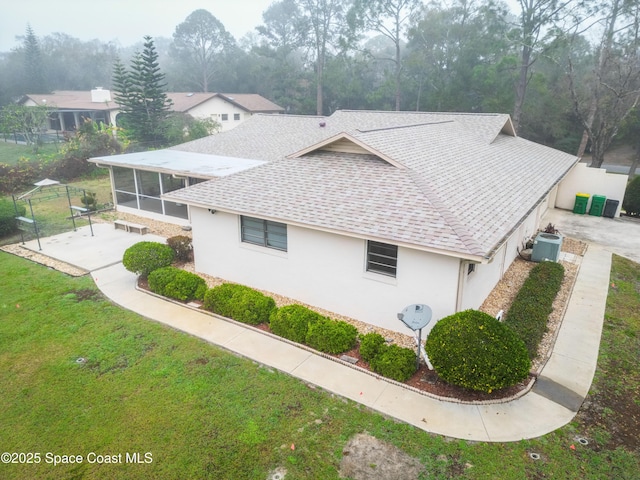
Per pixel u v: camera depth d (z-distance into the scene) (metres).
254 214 11.59
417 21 44.69
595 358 9.33
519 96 35.97
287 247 11.82
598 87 28.69
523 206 12.22
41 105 42.72
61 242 16.89
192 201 12.91
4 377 8.76
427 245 8.89
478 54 40.00
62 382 8.55
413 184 11.03
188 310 11.50
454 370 7.70
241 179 13.61
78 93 58.25
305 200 11.55
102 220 20.08
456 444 7.02
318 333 9.49
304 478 6.41
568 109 38.91
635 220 20.48
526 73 36.53
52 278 13.53
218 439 7.13
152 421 7.52
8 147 40.88
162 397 8.11
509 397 8.02
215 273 13.79
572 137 41.41
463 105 41.28
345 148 13.50
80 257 15.27
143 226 17.86
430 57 44.34
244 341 10.00
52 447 7.01
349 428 7.36
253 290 11.32
